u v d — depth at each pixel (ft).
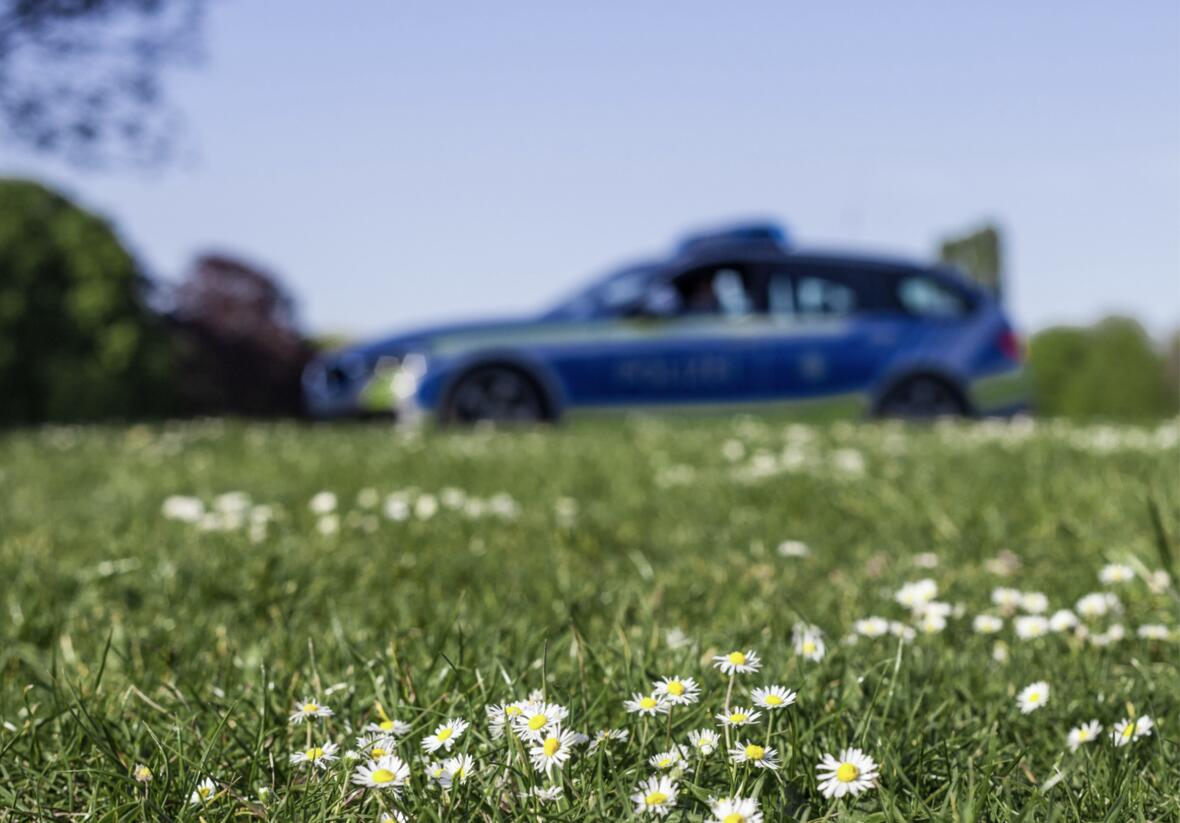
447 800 4.61
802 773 4.87
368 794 4.73
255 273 114.62
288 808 4.67
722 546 11.30
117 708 6.06
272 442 25.16
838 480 15.31
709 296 31.35
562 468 18.24
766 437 23.59
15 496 16.15
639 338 30.25
